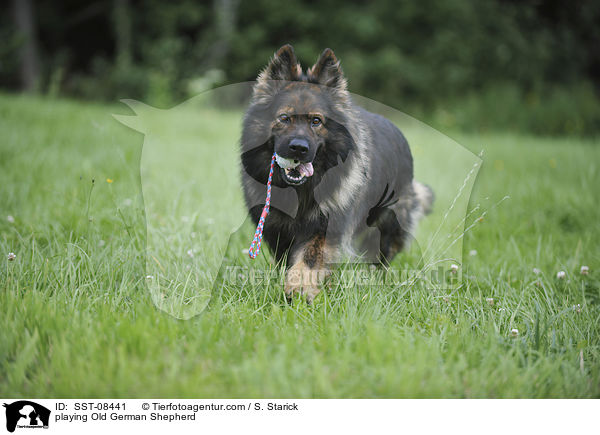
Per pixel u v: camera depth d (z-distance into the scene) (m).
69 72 26.80
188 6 24.97
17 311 3.63
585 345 3.74
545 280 4.83
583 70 29.14
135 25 25.41
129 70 22.72
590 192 8.11
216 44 24.20
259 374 3.12
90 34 27.30
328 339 3.50
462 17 26.08
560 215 7.12
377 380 3.21
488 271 5.11
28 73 23.66
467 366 3.43
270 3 25.00
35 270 4.27
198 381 3.12
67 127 10.98
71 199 6.11
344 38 25.80
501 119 20.30
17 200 6.20
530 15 27.83
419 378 3.19
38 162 7.85
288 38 25.86
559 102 21.05
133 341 3.36
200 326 3.59
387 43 25.95
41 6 25.52
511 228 6.46
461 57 25.72
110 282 4.25
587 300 4.56
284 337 3.49
